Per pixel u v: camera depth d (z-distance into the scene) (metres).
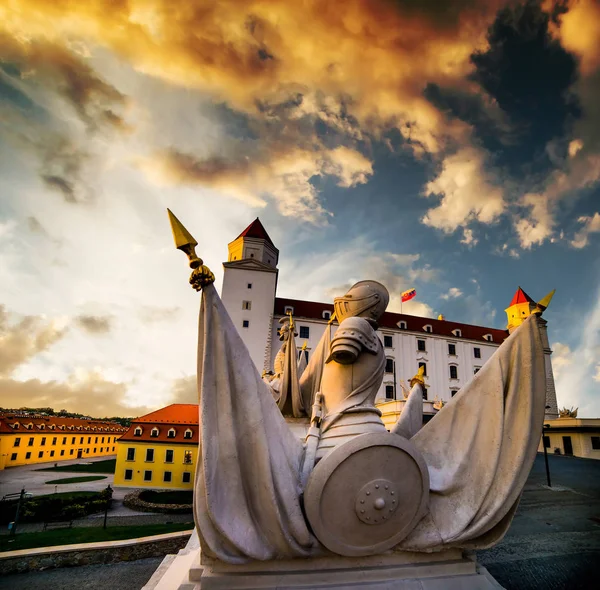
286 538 3.12
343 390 4.18
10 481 37.44
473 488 3.75
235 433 3.23
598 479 14.43
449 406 4.11
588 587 5.87
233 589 3.07
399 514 3.38
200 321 3.38
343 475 3.22
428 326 49.53
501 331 53.44
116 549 10.87
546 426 24.47
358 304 4.69
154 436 34.56
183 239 3.31
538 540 7.97
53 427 59.44
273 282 43.28
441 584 3.41
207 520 3.03
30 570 10.17
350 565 3.37
